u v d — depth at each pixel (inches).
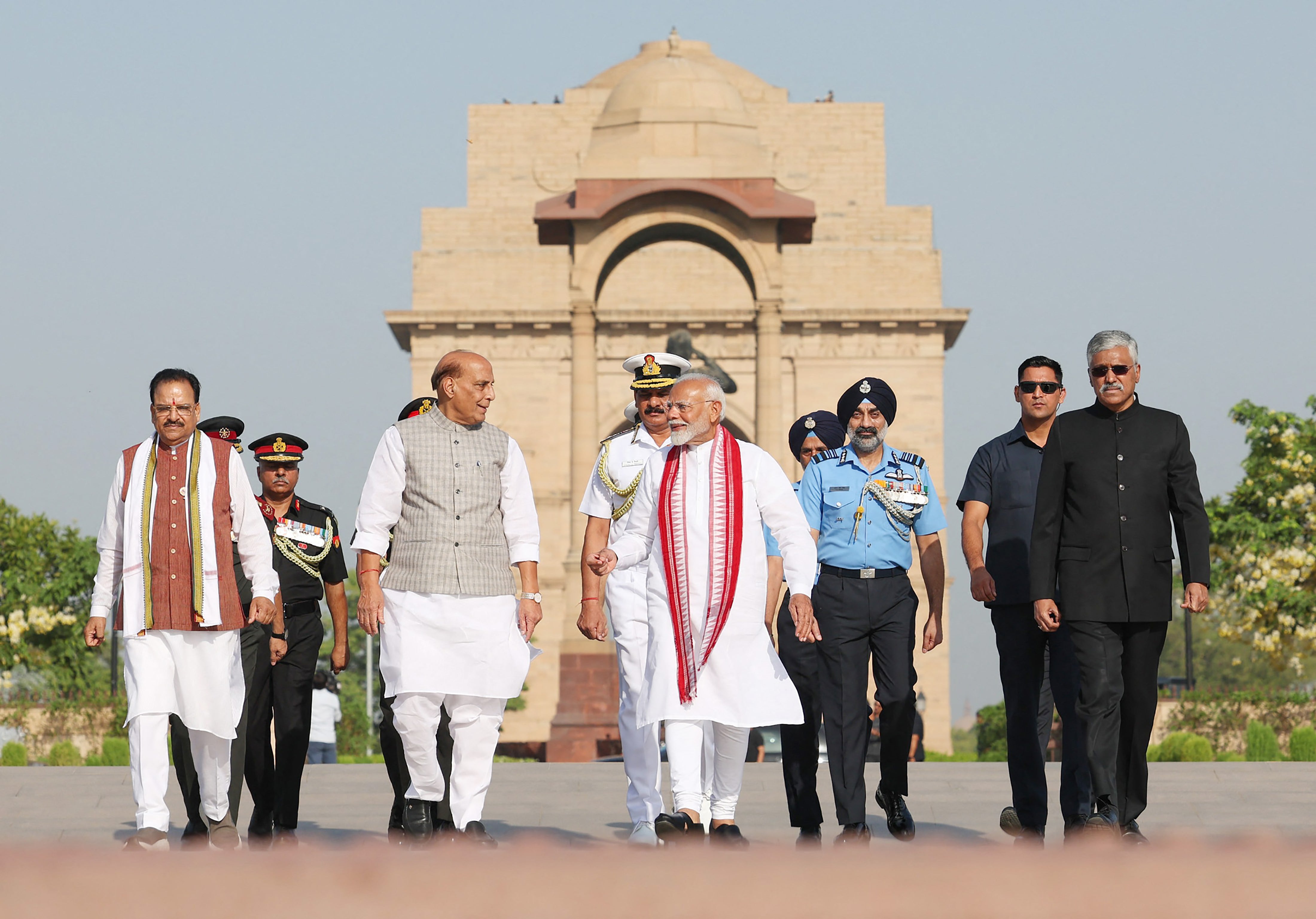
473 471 490.0
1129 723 475.5
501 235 2906.0
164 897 168.4
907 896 170.6
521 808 672.4
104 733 1702.8
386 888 178.9
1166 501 477.1
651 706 466.6
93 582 2620.6
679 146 2758.4
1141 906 161.3
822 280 2824.8
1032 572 481.1
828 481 525.0
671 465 478.6
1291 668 2940.5
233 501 499.5
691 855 219.0
